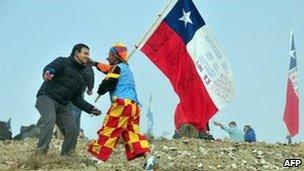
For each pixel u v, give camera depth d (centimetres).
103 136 986
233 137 1703
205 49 1134
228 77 1129
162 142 1480
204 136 1597
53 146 1395
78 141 1420
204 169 1192
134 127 992
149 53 1117
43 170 1048
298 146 1512
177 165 1239
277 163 1335
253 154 1398
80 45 1098
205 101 1134
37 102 1096
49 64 1088
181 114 1137
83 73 1143
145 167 986
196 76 1133
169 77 1131
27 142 1450
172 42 1127
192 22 1130
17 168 1061
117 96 982
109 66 1025
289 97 1748
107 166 1137
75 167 1067
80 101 1115
